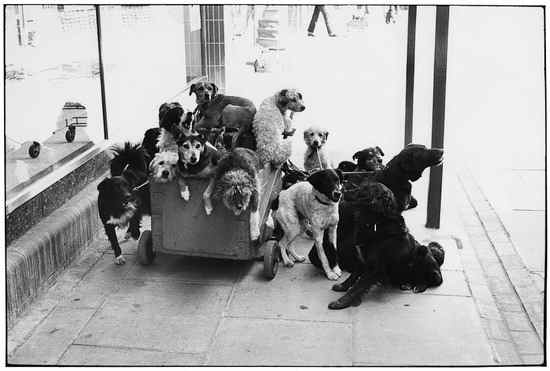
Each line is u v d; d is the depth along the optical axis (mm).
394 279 4223
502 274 4699
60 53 4762
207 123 4867
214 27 7734
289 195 4496
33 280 4133
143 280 4473
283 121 4695
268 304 4105
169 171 4234
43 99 4562
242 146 4609
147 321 3910
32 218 4430
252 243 4324
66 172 4832
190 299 4184
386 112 8523
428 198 5328
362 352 3543
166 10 6766
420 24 8367
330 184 4152
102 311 4039
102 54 5379
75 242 4781
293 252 4742
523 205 6129
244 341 3670
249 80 8141
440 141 5133
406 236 4211
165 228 4418
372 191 4164
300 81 8320
